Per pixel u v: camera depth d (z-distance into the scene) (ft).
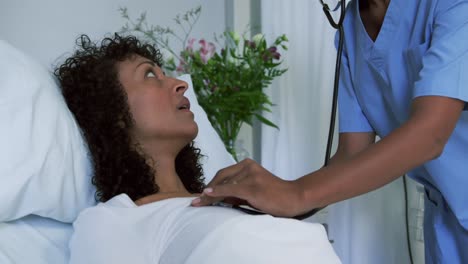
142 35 6.21
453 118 2.72
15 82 3.16
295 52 6.02
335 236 5.70
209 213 2.80
